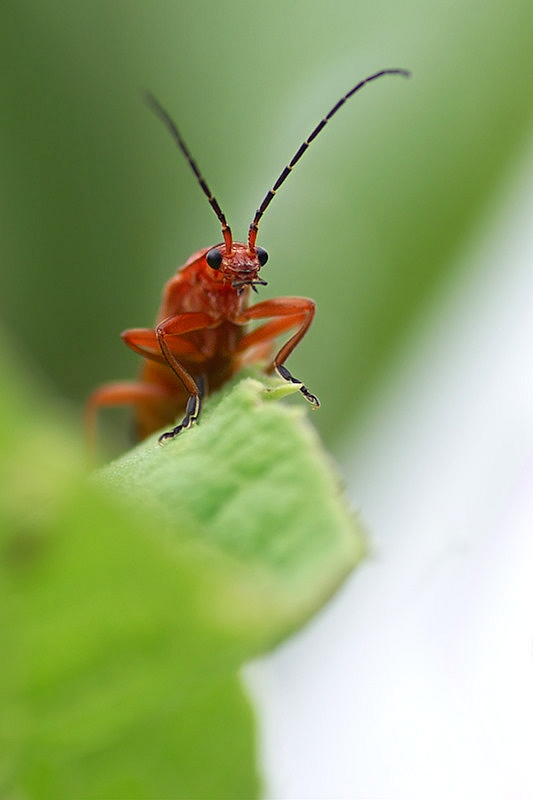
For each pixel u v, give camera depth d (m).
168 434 0.05
